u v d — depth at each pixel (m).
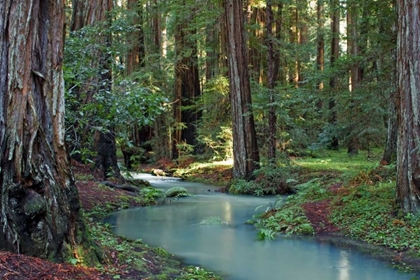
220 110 19.81
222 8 16.89
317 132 13.85
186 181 18.48
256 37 17.69
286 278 5.21
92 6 12.49
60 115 4.01
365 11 11.20
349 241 6.88
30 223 3.68
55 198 3.88
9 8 3.62
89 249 4.21
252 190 13.45
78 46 7.68
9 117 3.63
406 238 6.31
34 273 3.39
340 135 10.26
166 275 4.60
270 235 7.34
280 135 13.31
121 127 8.45
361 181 10.18
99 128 7.20
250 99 14.32
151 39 24.75
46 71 3.88
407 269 5.40
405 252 5.99
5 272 3.24
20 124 3.66
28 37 3.72
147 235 7.68
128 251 5.20
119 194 11.52
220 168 19.16
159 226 8.53
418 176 6.68
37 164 3.76
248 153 14.26
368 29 10.98
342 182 11.19
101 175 12.87
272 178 13.51
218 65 22.14
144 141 25.00
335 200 8.78
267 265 5.77
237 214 9.97
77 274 3.69
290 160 13.75
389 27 9.80
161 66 23.38
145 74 19.94
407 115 6.82
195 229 8.23
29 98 3.73
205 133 20.53
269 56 13.09
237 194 13.55
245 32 15.34
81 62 7.53
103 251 4.51
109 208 10.27
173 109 23.22
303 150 17.45
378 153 19.33
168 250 6.53
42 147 3.83
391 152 12.19
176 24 21.73
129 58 22.50
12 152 3.62
